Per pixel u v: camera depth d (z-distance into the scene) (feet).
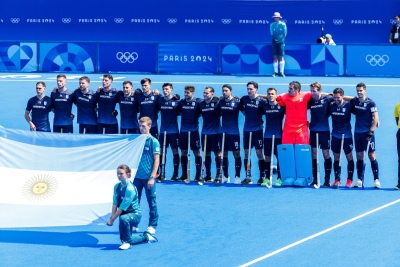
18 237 49.06
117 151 50.88
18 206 50.19
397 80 109.40
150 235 47.96
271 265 43.50
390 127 81.66
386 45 112.47
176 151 63.46
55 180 51.08
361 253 45.50
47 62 119.03
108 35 141.08
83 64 118.73
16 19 142.00
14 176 51.11
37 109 64.64
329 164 61.67
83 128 64.85
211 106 61.98
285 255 45.21
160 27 140.46
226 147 62.64
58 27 141.79
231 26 138.72
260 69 115.14
